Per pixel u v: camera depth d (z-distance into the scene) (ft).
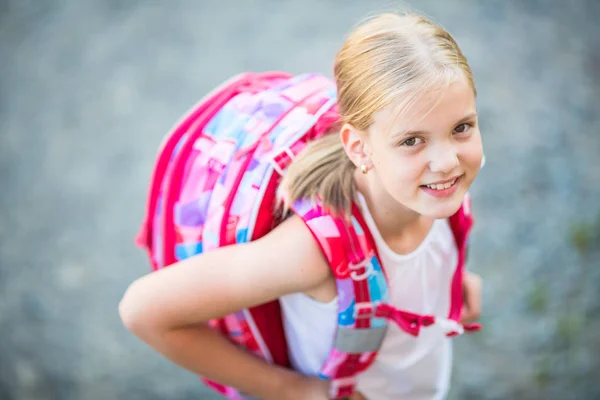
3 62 12.66
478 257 9.39
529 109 11.01
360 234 4.14
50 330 9.32
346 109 3.88
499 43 12.05
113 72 12.37
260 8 13.35
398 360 4.96
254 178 4.34
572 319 8.77
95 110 11.82
